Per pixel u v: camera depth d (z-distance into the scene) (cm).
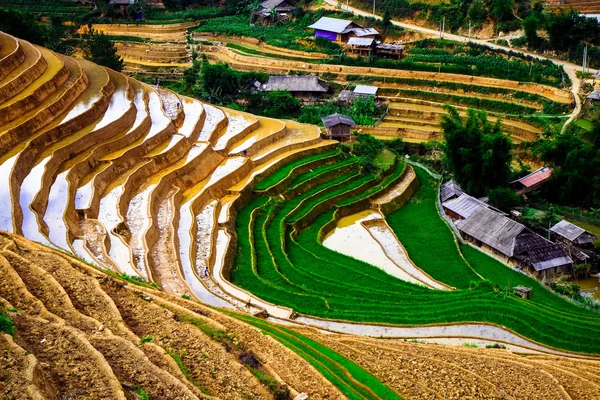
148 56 10988
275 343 3022
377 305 4491
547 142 7281
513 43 9488
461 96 8856
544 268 5244
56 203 4950
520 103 8494
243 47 10912
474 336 4138
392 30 10456
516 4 9969
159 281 4294
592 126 7294
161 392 2258
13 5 12169
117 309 2908
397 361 3247
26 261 3156
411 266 5431
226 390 2436
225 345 2823
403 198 6788
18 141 5662
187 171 6166
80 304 2908
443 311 4406
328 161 7238
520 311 4384
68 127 6125
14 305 2702
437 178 7219
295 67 10062
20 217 4462
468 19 10162
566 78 8512
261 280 4712
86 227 4744
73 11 12012
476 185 6831
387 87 9312
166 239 4956
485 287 4800
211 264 4778
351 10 11419
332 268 5172
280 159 6938
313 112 8875
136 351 2470
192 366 2569
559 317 4362
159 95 8225
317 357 3095
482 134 6856
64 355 2312
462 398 2875
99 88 7325
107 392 2123
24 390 1953
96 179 5456
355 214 6469
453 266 5422
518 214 6166
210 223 5425
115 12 12006
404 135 8369
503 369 3284
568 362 3688
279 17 11850
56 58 7681
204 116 7725
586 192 6662
